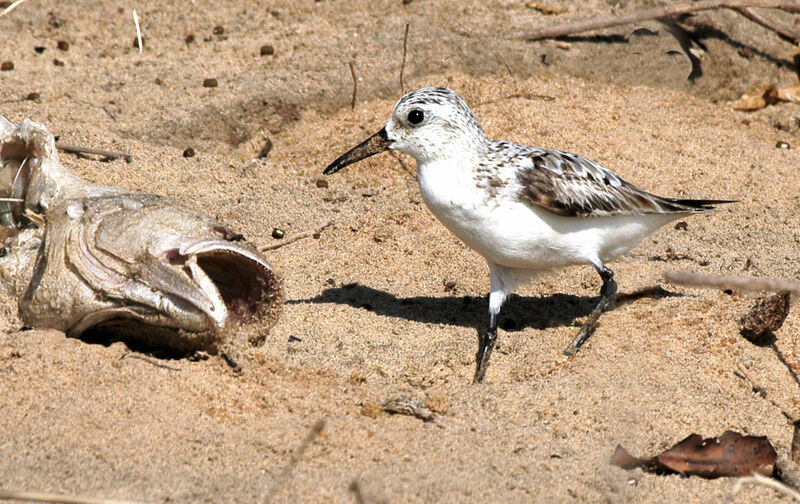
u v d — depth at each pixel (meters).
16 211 10.92
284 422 9.09
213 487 8.09
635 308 11.55
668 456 8.80
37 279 10.00
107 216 9.80
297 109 16.16
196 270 9.23
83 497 7.58
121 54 17.39
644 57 17.53
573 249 10.88
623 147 15.37
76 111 15.49
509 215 10.52
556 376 10.23
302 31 18.11
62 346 9.66
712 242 13.25
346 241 13.30
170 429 8.82
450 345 11.05
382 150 10.95
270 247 12.97
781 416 9.72
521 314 11.84
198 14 18.67
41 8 18.38
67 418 8.84
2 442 8.52
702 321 11.16
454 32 17.80
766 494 8.54
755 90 17.25
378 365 10.56
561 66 17.27
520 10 18.80
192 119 15.63
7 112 15.21
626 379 10.11
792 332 11.05
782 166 15.25
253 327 10.03
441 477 8.38
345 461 8.57
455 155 10.62
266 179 14.73
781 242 13.17
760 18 18.12
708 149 15.58
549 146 15.25
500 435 9.17
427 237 13.40
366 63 16.94
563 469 8.70
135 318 9.57
